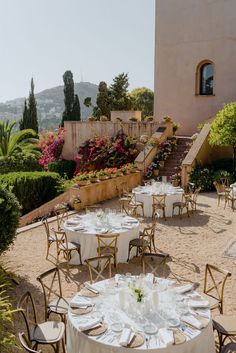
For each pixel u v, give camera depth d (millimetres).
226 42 21797
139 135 19906
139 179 17047
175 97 23875
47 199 15219
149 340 4008
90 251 8180
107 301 4734
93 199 14055
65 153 22734
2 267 7281
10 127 24484
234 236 10188
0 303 5391
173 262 8344
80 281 7418
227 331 4695
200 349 4125
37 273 7812
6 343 4844
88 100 35562
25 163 23453
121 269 8008
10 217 7090
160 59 24094
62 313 5270
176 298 4777
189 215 12469
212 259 8477
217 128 16094
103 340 4023
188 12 22797
